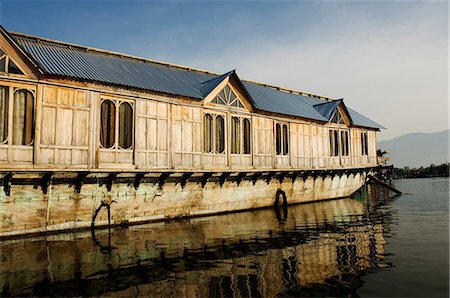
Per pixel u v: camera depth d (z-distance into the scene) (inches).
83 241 482.9
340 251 410.3
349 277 313.7
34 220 525.3
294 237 503.2
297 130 970.1
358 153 1187.9
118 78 637.9
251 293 283.1
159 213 667.4
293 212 804.6
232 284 303.6
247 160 826.2
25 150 516.7
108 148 598.5
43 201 534.3
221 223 642.2
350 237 494.9
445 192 1371.8
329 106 1112.8
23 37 659.4
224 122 787.4
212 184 757.9
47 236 518.0
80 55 692.1
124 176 607.5
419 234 504.1
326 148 1059.9
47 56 610.9
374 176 1300.4
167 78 779.4
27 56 518.9
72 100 567.5
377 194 1369.3
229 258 388.5
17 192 512.7
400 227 569.9
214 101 768.9
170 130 682.8
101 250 430.0
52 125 543.5
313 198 1028.5
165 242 475.8
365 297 266.5
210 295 280.2
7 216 502.6
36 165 521.7
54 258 392.5
